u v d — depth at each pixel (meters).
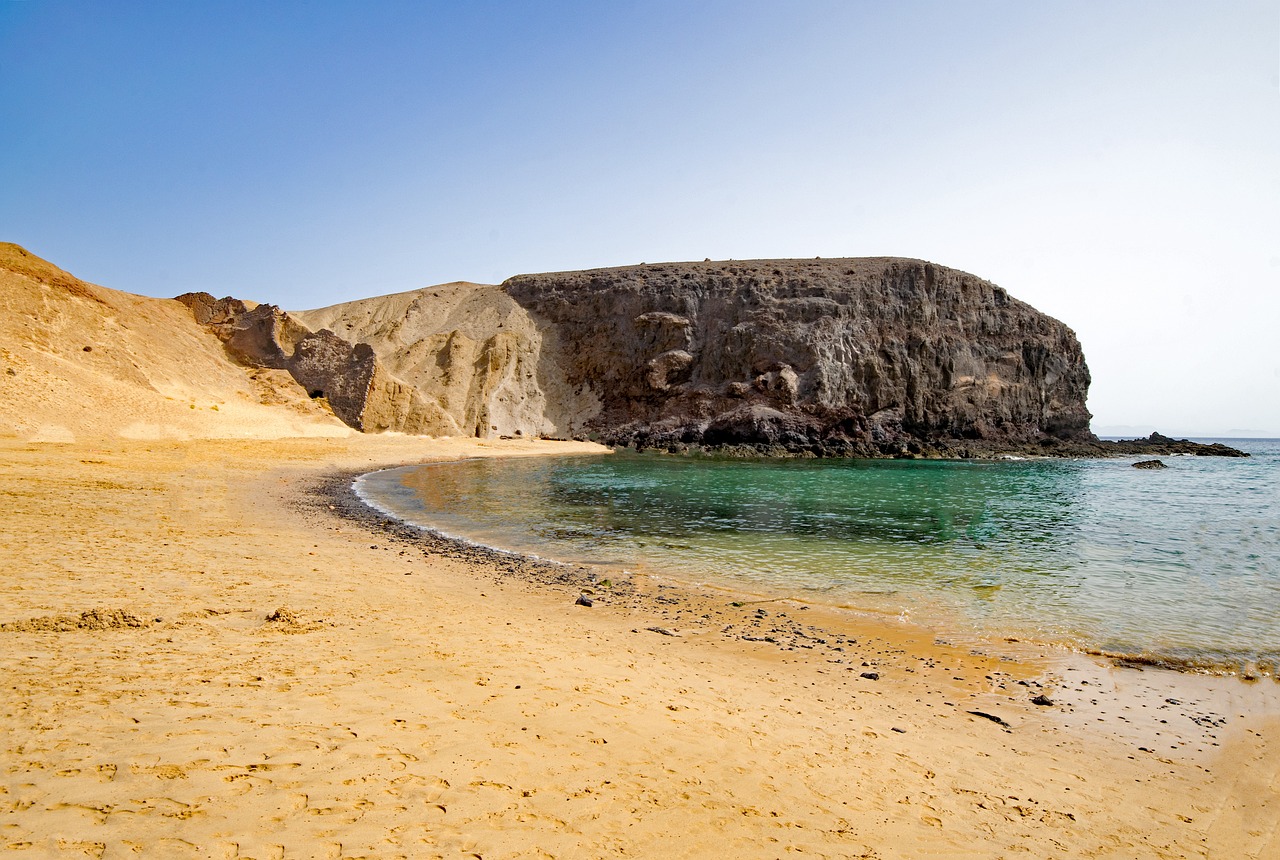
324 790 3.94
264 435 41.94
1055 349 72.88
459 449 50.00
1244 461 64.19
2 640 5.96
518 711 5.72
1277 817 5.51
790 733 6.27
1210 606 12.26
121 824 3.31
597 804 4.31
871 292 68.06
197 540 12.98
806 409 61.97
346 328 77.25
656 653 8.83
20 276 37.84
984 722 7.28
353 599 9.66
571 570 14.25
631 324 73.94
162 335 48.94
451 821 3.83
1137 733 7.17
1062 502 28.61
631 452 59.97
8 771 3.66
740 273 73.69
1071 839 4.85
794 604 12.10
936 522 22.19
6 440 26.09
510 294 82.62
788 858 4.00
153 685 5.24
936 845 4.48
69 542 11.23
